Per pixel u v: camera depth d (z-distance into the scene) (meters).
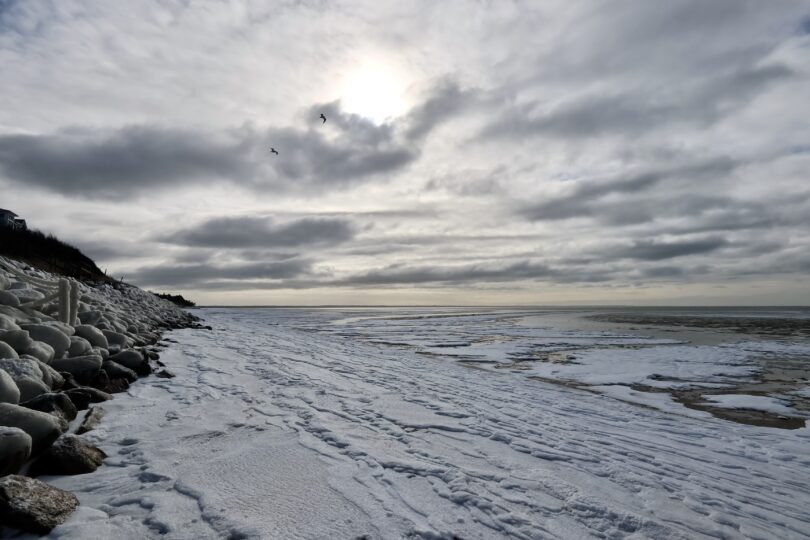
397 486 3.71
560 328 36.03
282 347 14.05
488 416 6.49
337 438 4.80
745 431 7.12
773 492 4.54
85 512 2.91
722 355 17.55
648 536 3.27
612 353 18.08
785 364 15.26
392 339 24.06
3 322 5.52
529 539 3.06
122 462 3.81
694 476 4.74
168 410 5.44
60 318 7.98
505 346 20.70
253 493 3.38
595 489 4.05
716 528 3.55
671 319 58.47
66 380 5.43
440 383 9.33
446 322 47.03
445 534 3.01
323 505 3.27
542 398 8.63
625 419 7.30
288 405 6.14
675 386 11.27
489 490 3.79
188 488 3.37
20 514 2.58
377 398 7.10
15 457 3.09
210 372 8.27
